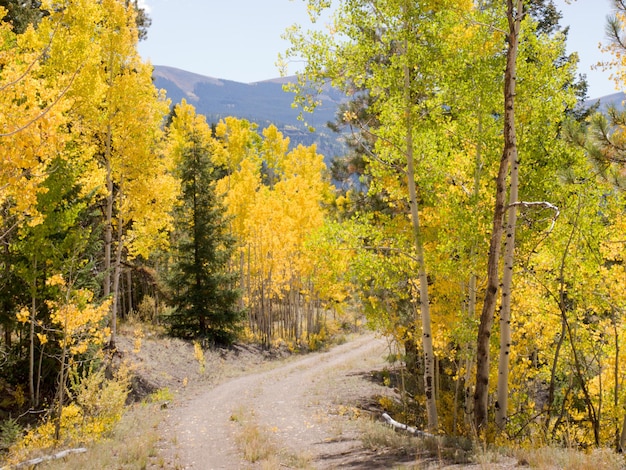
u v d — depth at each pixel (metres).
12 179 6.25
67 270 13.58
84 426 11.73
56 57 14.62
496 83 10.74
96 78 15.33
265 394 18.89
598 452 7.64
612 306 11.23
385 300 14.93
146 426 12.79
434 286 13.49
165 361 21.72
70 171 13.77
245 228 34.88
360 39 10.80
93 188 15.50
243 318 28.56
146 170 17.92
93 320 12.01
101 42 17.42
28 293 14.05
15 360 14.16
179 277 27.30
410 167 11.45
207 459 10.02
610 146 8.19
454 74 10.83
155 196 18.70
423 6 10.56
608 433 13.18
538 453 7.17
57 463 9.05
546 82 10.65
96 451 9.93
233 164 43.16
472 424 10.40
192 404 16.97
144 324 27.05
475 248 11.04
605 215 10.97
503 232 11.22
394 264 11.74
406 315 16.14
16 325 14.06
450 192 11.49
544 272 11.77
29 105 6.34
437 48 10.70
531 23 10.89
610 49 8.04
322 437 11.78
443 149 11.76
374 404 17.56
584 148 8.73
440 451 8.17
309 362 29.12
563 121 10.29
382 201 17.47
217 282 27.41
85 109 15.73
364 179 17.77
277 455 10.05
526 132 10.90
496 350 11.83
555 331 13.09
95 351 15.17
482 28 10.67
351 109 16.84
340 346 37.91
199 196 27.08
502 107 11.22
